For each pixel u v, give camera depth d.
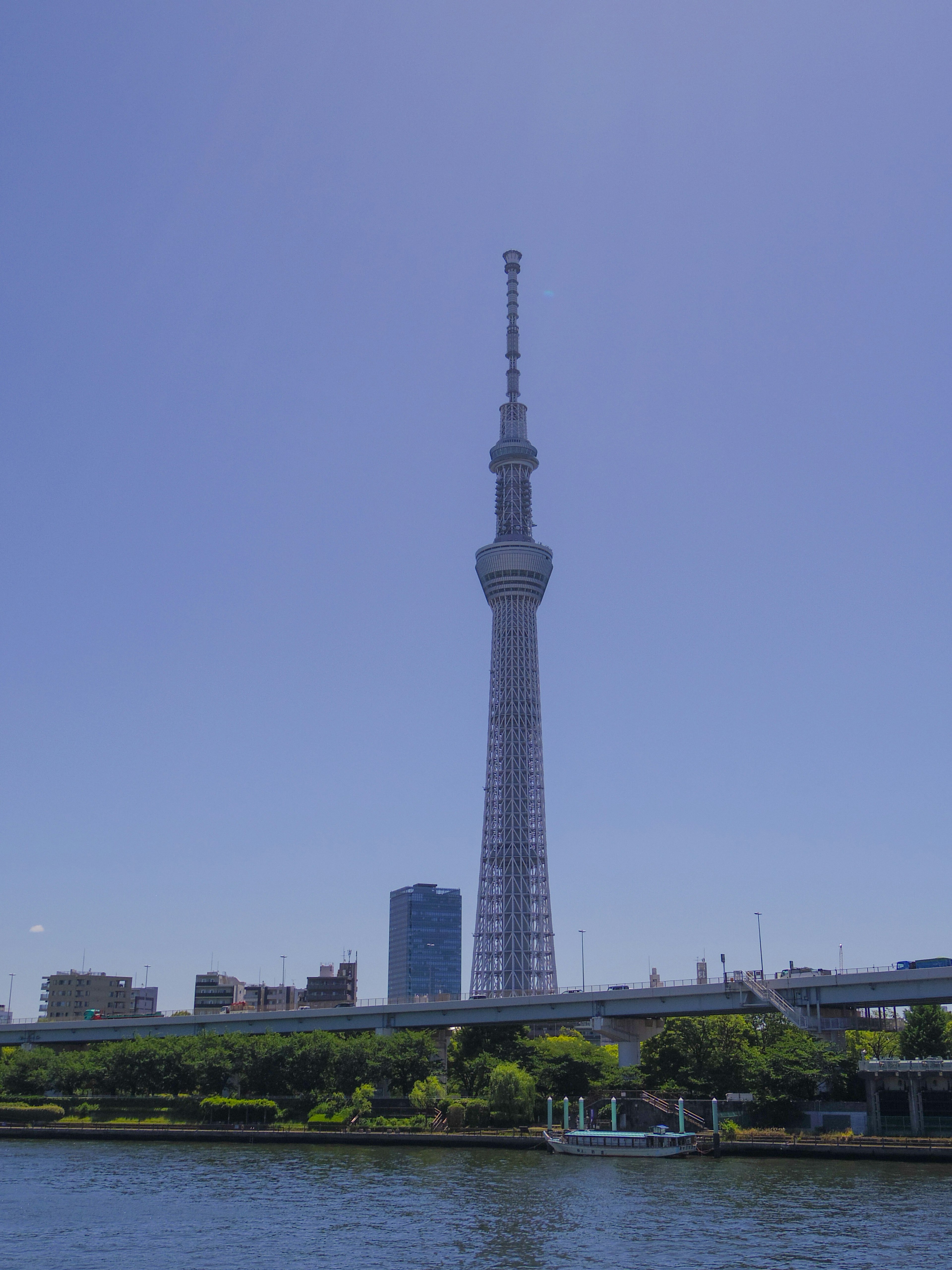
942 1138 143.00
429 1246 88.50
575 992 199.38
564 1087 180.38
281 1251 87.50
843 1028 187.25
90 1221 100.25
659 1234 91.94
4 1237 93.38
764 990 178.12
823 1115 154.75
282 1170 135.50
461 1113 173.50
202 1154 156.38
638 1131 162.88
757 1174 126.94
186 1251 87.56
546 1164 139.75
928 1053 172.00
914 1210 101.44
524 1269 80.56
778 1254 83.94
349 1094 192.38
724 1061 166.75
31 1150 164.88
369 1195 114.25
